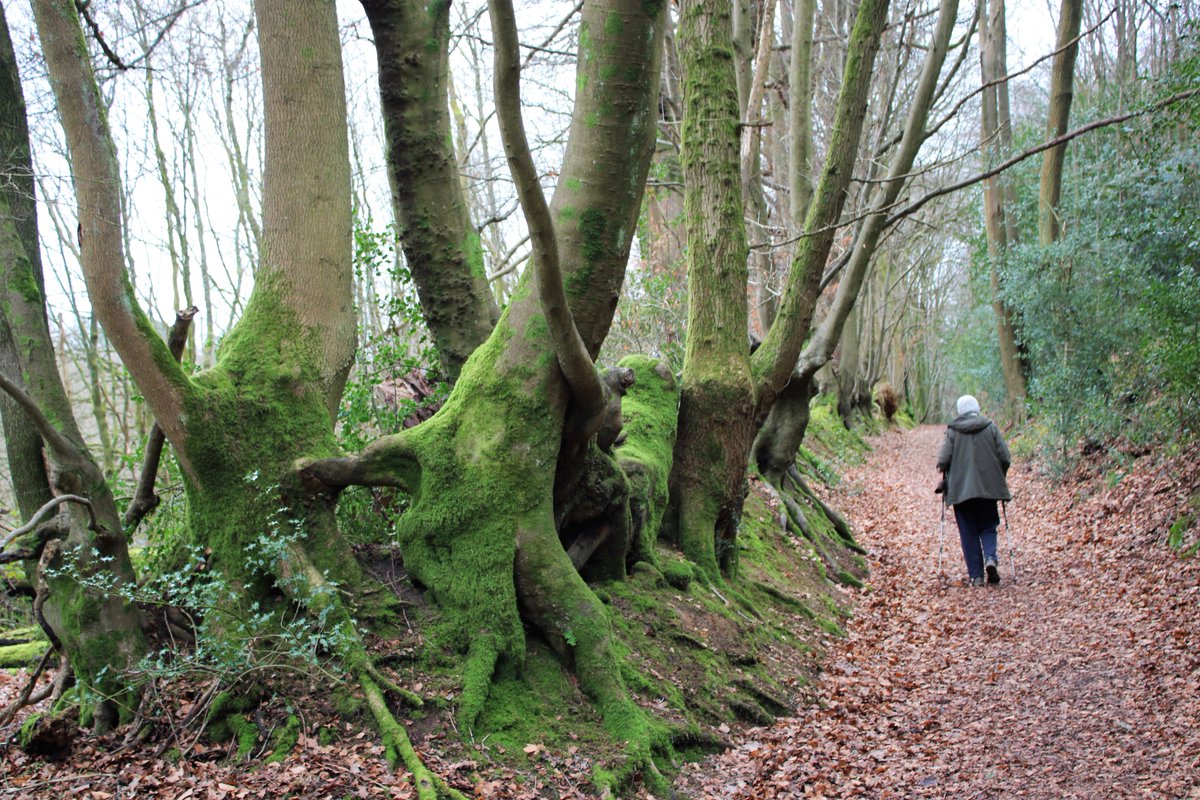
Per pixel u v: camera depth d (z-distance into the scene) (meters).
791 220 14.58
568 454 5.77
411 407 7.54
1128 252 14.19
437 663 5.00
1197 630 6.88
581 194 5.48
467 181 20.53
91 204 4.57
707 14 8.27
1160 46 18.00
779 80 17.75
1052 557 10.91
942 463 10.33
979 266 24.28
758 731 5.77
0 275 5.03
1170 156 12.72
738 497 8.36
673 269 15.41
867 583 10.85
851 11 20.38
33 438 5.20
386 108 6.88
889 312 42.47
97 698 4.83
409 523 5.48
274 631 5.02
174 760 4.45
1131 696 5.96
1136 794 4.54
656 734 5.02
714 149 8.35
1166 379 11.30
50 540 4.89
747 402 8.30
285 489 5.32
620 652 5.69
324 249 5.63
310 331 5.56
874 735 5.82
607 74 5.34
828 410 26.23
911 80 23.50
